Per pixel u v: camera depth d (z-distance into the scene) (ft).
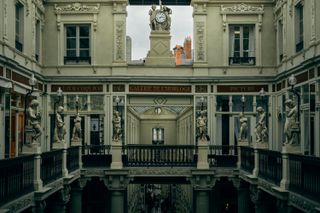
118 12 84.28
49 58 84.33
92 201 80.53
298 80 70.59
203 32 84.74
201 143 71.05
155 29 84.99
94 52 84.33
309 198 37.78
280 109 80.84
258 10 84.69
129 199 92.07
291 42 74.13
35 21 78.69
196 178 70.69
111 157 74.23
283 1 77.30
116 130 71.82
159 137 135.44
